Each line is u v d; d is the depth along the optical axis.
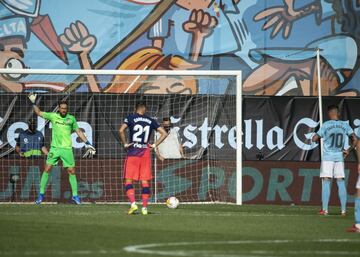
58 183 68.81
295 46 81.62
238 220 49.03
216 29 81.25
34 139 69.31
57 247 33.66
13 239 36.62
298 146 74.69
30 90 78.44
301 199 70.31
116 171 70.25
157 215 52.12
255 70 81.19
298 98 75.19
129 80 79.00
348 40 81.81
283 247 34.91
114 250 32.78
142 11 80.94
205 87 78.31
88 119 71.75
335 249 34.66
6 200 68.94
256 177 70.31
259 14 81.62
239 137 67.12
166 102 72.62
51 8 80.00
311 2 81.69
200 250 33.16
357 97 75.38
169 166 69.94
